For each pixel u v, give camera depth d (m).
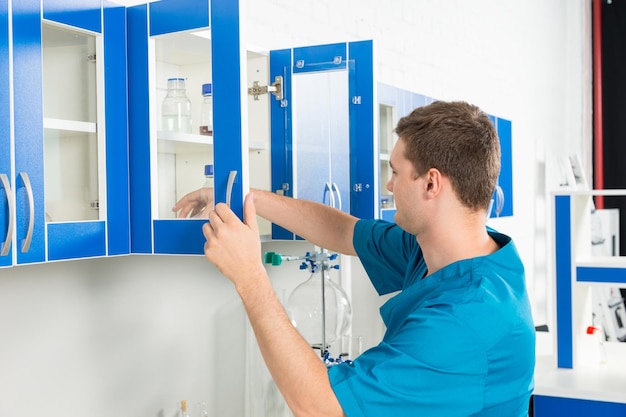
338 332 2.12
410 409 1.23
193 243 1.46
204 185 1.49
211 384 2.16
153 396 1.96
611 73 5.82
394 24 3.20
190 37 1.49
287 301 2.24
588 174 5.87
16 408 1.58
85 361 1.75
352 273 2.83
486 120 1.44
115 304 1.84
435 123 1.41
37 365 1.63
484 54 4.30
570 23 5.95
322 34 2.68
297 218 1.79
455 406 1.25
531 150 5.14
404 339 1.26
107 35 1.47
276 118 1.99
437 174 1.40
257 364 2.17
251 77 2.03
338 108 1.93
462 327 1.26
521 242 4.92
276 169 1.99
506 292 1.35
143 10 1.51
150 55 1.50
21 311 1.59
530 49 5.15
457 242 1.43
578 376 2.66
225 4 1.41
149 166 1.51
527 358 1.35
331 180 1.94
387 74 3.12
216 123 1.43
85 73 1.44
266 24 2.36
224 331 2.21
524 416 1.41
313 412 1.25
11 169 1.23
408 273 1.62
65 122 1.37
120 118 1.51
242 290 1.33
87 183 1.44
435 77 3.62
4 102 1.22
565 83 5.94
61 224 1.34
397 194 1.46
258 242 1.37
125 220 1.52
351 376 1.25
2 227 1.20
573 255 2.73
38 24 1.29
